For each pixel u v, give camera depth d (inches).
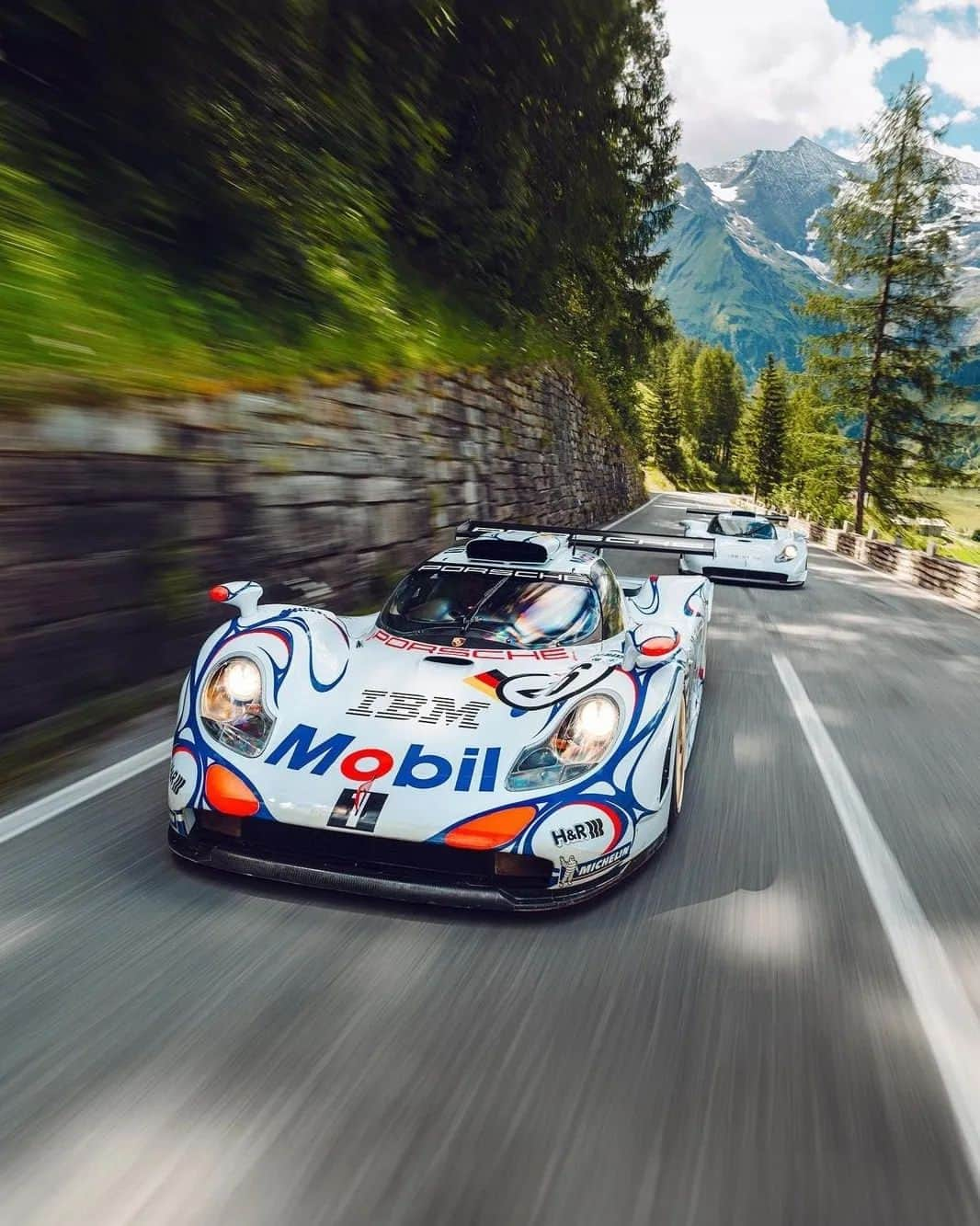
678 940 101.0
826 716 218.7
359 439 307.1
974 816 152.2
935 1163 68.5
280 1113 70.0
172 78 241.9
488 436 509.7
